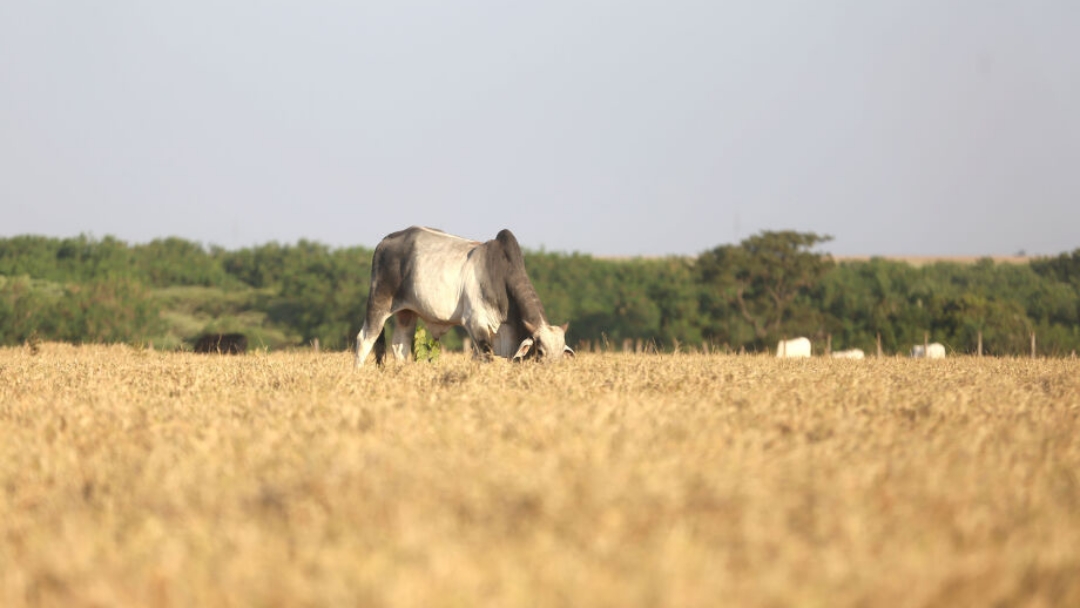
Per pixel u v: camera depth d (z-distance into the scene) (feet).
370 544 45.01
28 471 65.05
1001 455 64.23
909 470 58.18
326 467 56.75
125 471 61.93
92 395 101.86
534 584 39.96
